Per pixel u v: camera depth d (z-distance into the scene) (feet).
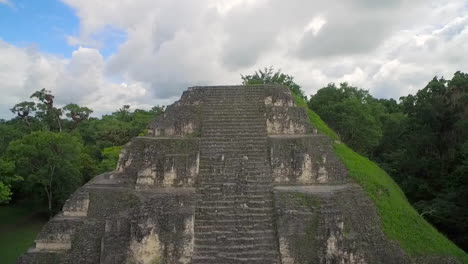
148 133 63.72
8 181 90.74
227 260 43.52
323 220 45.60
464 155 71.10
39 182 103.09
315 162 55.26
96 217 49.75
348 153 65.77
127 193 51.29
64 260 45.91
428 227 53.62
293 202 48.19
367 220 49.21
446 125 82.53
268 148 57.57
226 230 47.06
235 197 51.06
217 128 62.13
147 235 44.57
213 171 55.06
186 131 62.39
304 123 62.54
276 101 66.28
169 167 54.29
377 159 112.68
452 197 69.97
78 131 166.40
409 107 91.15
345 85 108.78
